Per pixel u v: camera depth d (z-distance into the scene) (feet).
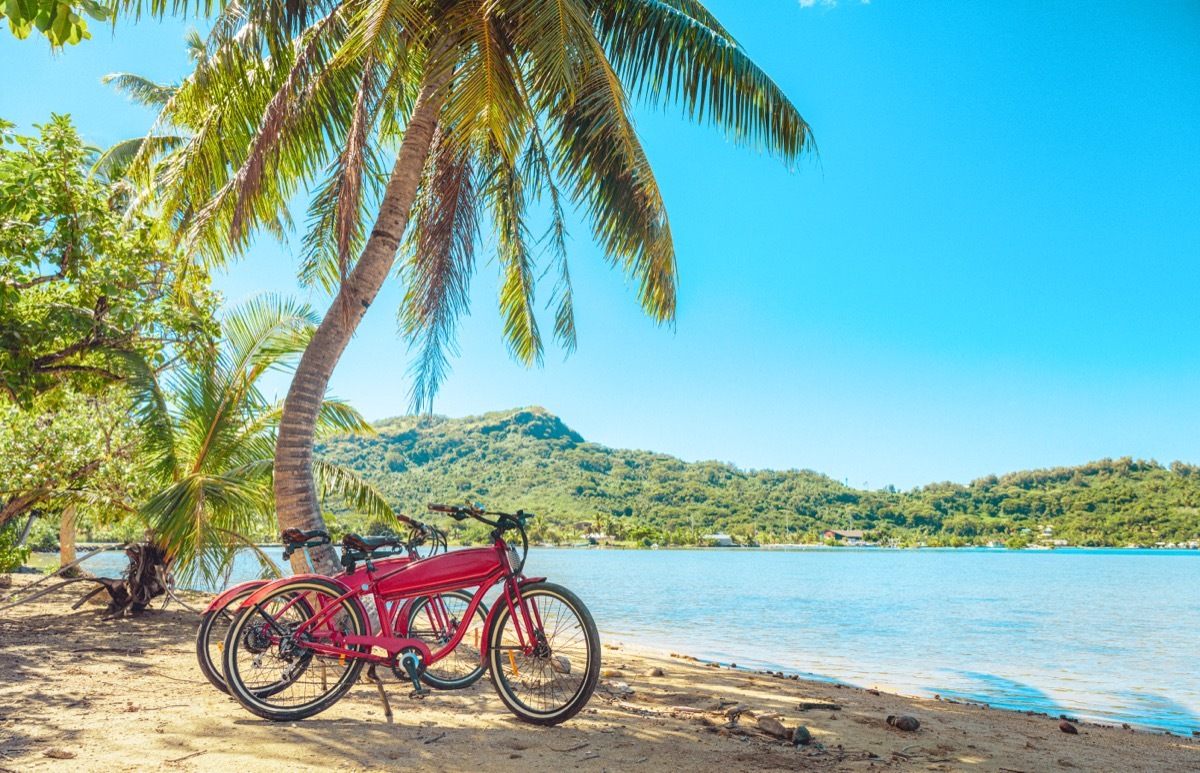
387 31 21.09
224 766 9.73
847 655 42.55
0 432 31.32
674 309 27.53
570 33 20.59
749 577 168.96
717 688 20.94
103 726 11.66
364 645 13.02
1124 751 15.46
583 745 11.77
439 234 28.09
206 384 31.12
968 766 12.39
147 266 31.12
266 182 24.67
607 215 27.43
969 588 134.92
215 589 23.57
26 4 10.25
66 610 31.40
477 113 20.72
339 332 22.35
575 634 13.88
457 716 13.46
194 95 23.70
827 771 11.26
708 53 26.12
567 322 31.83
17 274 26.58
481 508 13.24
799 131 27.14
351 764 10.11
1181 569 245.45
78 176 26.99
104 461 31.07
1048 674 36.52
